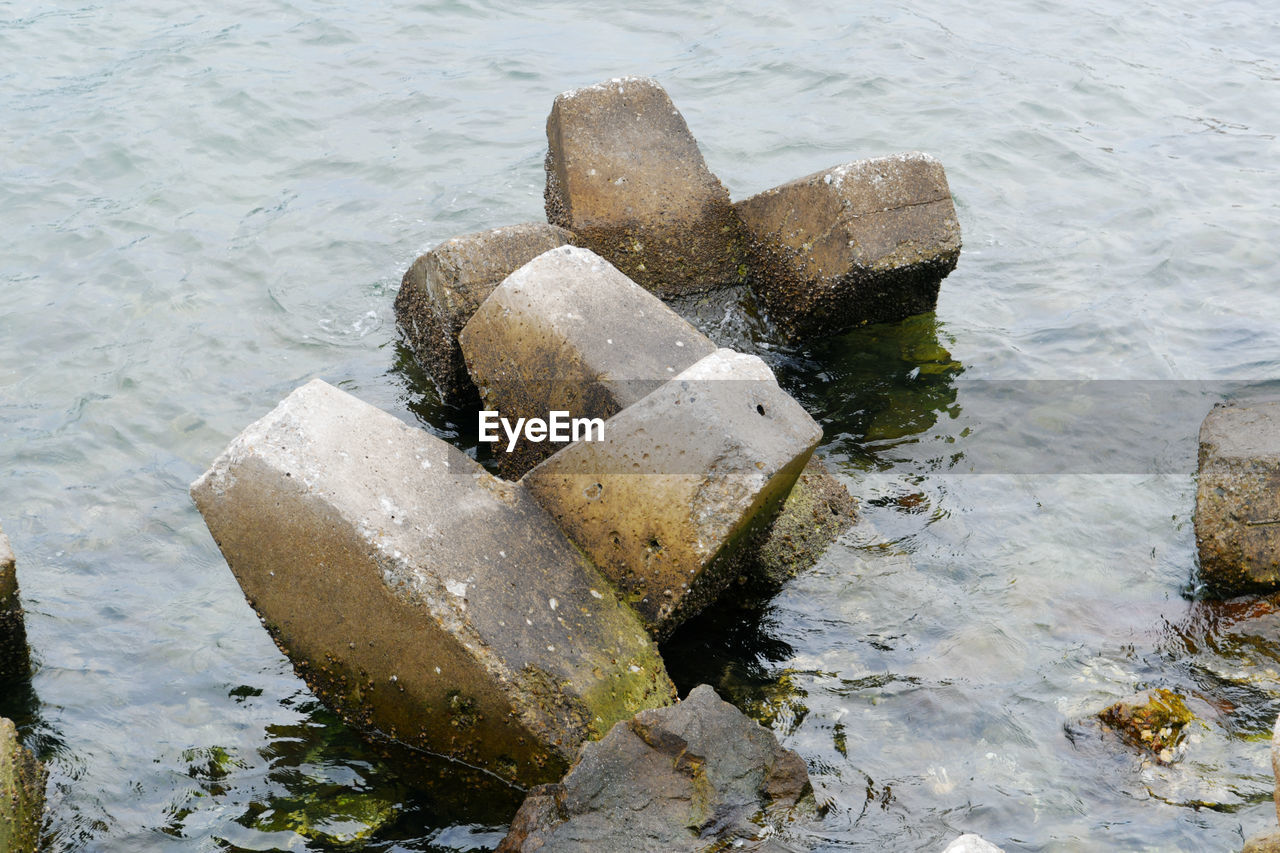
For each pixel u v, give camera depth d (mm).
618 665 7605
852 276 8750
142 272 9352
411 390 8766
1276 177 9875
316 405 7656
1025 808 7441
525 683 7488
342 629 7590
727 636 7902
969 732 7613
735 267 9047
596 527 7738
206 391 8766
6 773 7430
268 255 9461
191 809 7531
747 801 7379
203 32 12414
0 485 8391
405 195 9883
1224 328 8953
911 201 8781
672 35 12289
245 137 10305
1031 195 9789
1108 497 8273
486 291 8539
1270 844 7176
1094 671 7746
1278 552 7875
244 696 7785
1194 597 7949
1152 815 7410
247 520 7605
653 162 8969
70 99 10953
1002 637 7844
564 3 13094
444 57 11852
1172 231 9500
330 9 12961
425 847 7453
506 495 7746
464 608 7500
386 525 7531
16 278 9328
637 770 7359
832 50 11742
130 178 9977
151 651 7891
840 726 7645
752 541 7863
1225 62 11625
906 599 7980
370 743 7672
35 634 7926
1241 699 7656
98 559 8148
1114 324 8984
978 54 11703
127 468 8461
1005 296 9188
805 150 10156
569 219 8914
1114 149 10109
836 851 7328
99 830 7488
